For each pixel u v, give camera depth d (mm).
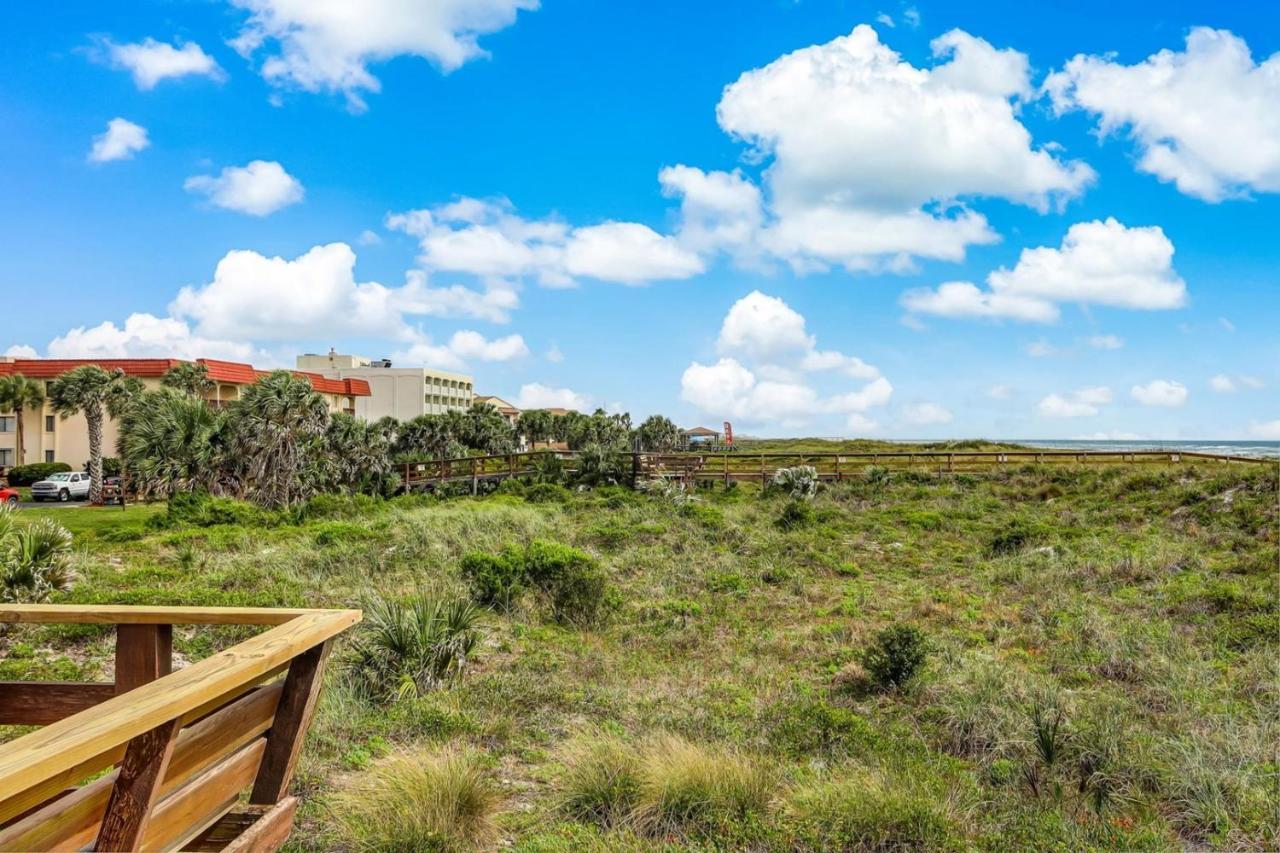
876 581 14219
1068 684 8312
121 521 28172
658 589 13234
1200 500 20375
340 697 6945
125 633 2697
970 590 13375
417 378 103312
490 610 11492
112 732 1514
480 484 33719
